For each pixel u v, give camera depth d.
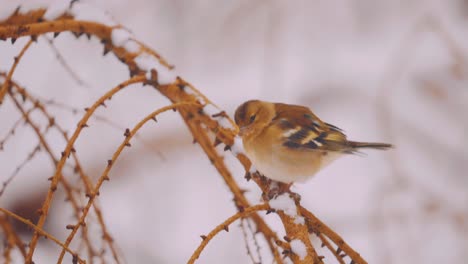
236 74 14.23
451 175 12.34
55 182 5.54
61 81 12.43
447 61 14.17
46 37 7.52
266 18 14.27
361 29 15.21
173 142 13.30
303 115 8.21
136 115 13.23
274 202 6.13
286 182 7.76
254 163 7.69
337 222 12.12
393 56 14.31
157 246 11.71
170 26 14.18
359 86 14.17
